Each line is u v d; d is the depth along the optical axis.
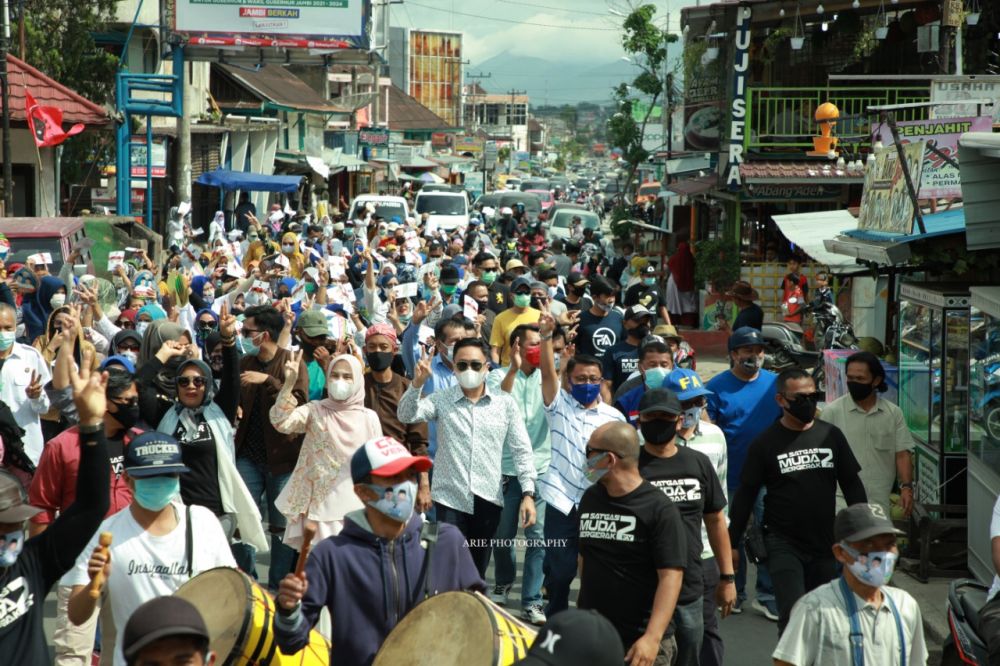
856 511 5.04
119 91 29.25
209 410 7.20
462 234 33.28
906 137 11.07
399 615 4.96
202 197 39.38
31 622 4.63
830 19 23.73
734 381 8.58
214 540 5.54
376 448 4.91
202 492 7.10
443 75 110.25
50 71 30.42
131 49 36.97
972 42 21.38
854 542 4.98
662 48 38.81
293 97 48.47
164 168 30.77
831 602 5.11
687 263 26.25
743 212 25.53
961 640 6.12
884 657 5.07
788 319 20.91
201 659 3.28
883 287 17.55
